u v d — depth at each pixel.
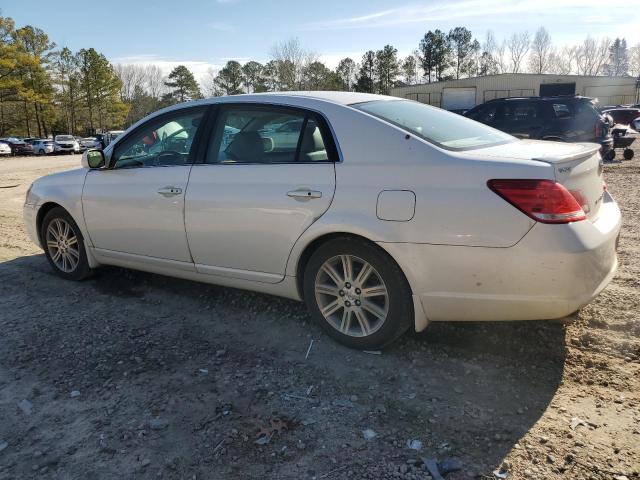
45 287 4.82
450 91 54.66
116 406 2.89
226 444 2.54
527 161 2.88
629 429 2.56
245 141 3.76
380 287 3.27
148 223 4.18
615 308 3.86
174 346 3.59
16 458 2.50
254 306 4.22
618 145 14.30
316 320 3.57
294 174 3.46
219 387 3.06
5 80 53.47
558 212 2.78
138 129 4.38
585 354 3.28
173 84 91.44
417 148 3.12
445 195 2.96
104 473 2.38
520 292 2.87
